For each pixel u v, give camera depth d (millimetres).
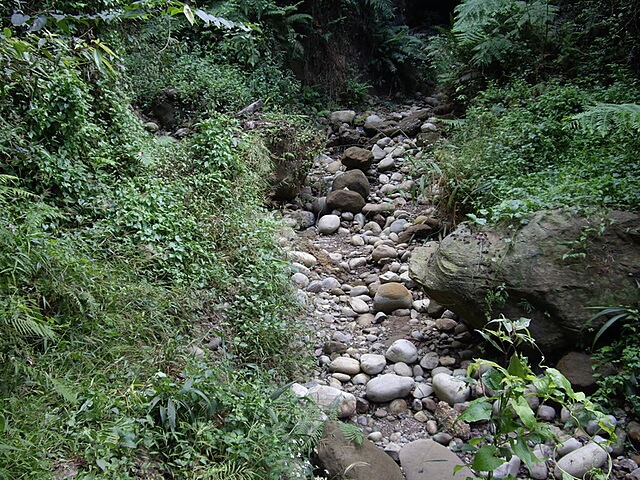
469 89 6723
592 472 2301
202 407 2355
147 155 4051
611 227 3252
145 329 2812
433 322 3879
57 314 2586
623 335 3051
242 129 5168
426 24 10125
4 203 2848
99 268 2961
